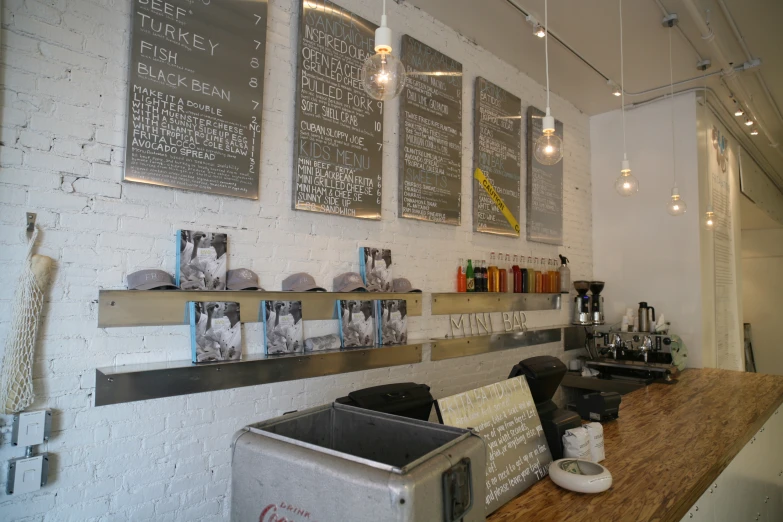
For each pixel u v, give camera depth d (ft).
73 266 6.76
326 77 9.80
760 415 8.69
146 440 7.30
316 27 9.68
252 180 8.59
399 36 11.37
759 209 25.12
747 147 22.26
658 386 11.81
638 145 17.30
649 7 11.56
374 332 10.32
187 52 7.87
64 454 6.57
